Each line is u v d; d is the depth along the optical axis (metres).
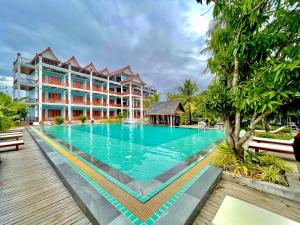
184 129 15.55
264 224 1.84
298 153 2.61
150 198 2.65
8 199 2.61
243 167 3.35
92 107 26.17
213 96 3.76
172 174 3.81
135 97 33.28
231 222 1.88
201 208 2.37
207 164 4.61
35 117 19.97
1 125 4.79
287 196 2.60
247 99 2.75
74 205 2.48
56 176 3.60
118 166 4.60
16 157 5.09
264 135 8.20
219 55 3.73
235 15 3.12
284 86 2.45
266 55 3.26
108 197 2.67
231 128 4.11
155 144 8.41
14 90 22.44
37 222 2.09
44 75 21.75
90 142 8.82
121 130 14.97
